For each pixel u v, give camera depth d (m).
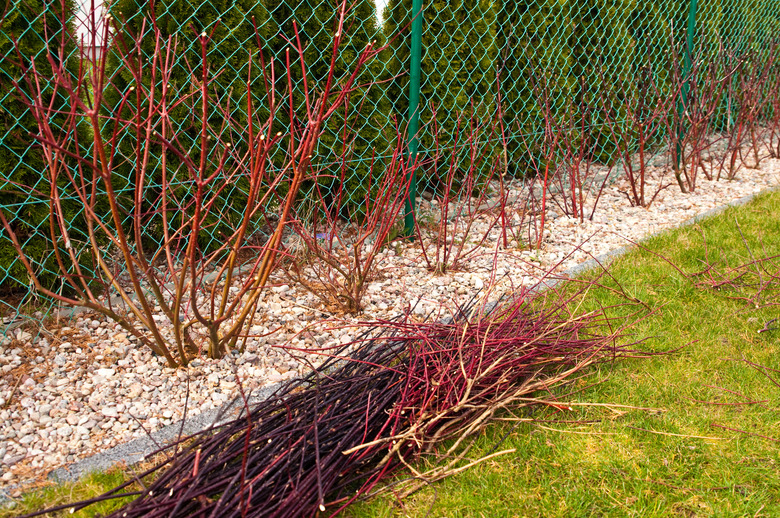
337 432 1.96
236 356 2.66
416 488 1.90
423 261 3.79
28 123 2.76
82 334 2.79
